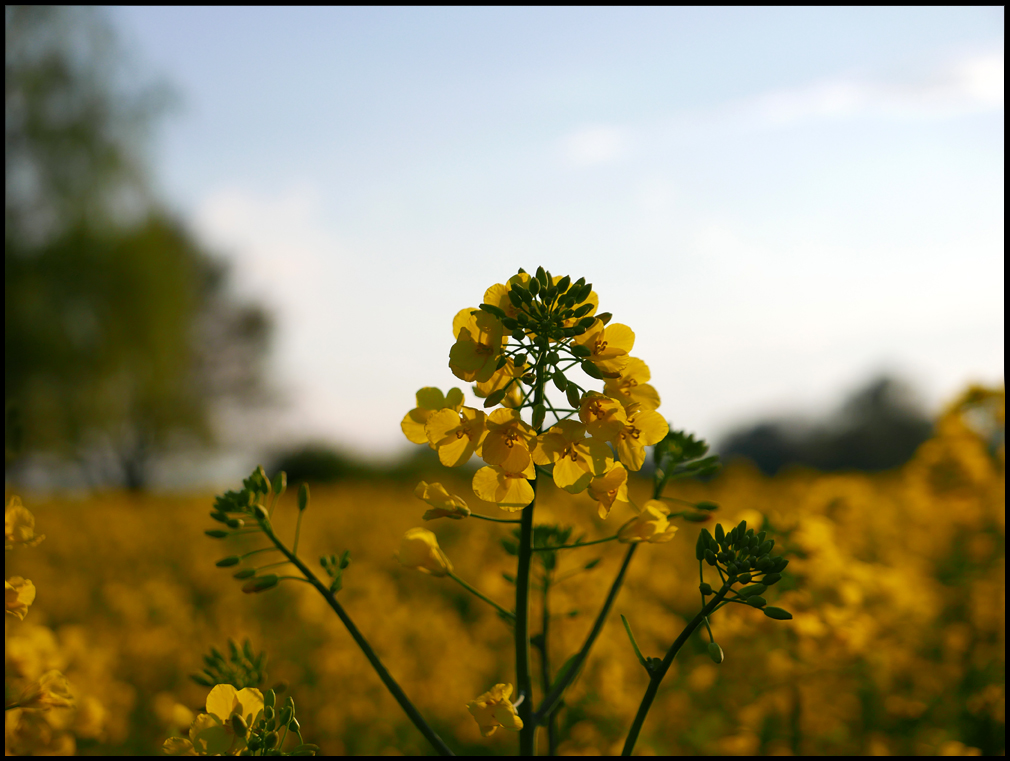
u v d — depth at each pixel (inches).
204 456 1567.4
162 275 1380.4
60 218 1299.2
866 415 1510.8
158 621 297.3
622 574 87.7
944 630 206.2
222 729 72.9
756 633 125.0
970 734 168.6
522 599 76.2
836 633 121.0
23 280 1236.5
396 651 244.5
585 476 70.6
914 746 159.3
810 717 155.9
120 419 1385.3
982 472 209.6
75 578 389.1
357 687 226.5
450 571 78.4
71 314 1283.2
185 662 248.5
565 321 69.3
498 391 68.7
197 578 405.1
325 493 816.3
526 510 74.6
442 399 70.7
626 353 71.7
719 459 92.7
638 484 549.0
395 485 971.9
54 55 1304.1
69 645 163.9
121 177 1342.3
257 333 1870.1
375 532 510.0
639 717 68.1
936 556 259.4
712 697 177.9
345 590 276.5
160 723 193.8
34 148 1278.3
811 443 1492.4
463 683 230.4
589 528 140.4
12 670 99.5
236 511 79.7
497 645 266.1
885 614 160.7
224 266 1806.1
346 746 198.5
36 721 97.3
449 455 69.4
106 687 179.2
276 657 249.9
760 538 65.4
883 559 262.8
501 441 69.1
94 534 536.7
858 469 1441.9
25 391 1228.5
